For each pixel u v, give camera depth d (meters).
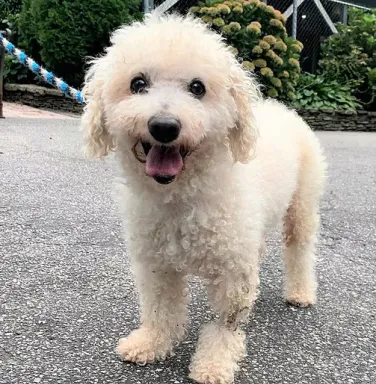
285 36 2.13
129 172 0.40
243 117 0.42
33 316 0.49
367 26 2.65
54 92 1.94
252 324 0.51
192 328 0.49
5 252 0.63
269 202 0.48
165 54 0.39
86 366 0.42
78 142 1.34
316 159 0.58
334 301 0.57
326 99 2.39
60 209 0.80
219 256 0.40
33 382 0.39
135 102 0.38
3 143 1.26
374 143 1.93
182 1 2.19
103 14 1.87
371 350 0.47
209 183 0.39
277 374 0.42
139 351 0.43
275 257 0.69
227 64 0.41
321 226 0.84
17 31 2.09
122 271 0.60
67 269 0.59
